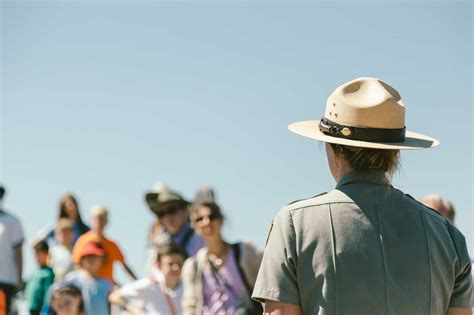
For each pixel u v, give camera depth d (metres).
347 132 3.38
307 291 3.26
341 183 3.41
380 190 3.37
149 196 9.41
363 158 3.39
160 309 8.23
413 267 3.27
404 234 3.31
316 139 3.40
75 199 11.12
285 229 3.31
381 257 3.26
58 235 10.93
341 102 3.40
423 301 3.26
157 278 8.34
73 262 10.08
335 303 3.22
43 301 10.55
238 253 7.46
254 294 3.30
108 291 9.40
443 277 3.31
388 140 3.39
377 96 3.38
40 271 10.62
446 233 3.39
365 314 3.21
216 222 7.41
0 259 10.88
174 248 8.30
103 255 9.48
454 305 3.37
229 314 7.37
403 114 3.43
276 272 3.28
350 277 3.23
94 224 10.31
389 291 3.22
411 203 3.39
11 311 10.92
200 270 7.48
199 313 7.46
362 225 3.29
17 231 10.99
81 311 8.98
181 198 9.34
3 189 11.05
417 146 3.36
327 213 3.31
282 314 3.27
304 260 3.27
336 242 3.26
